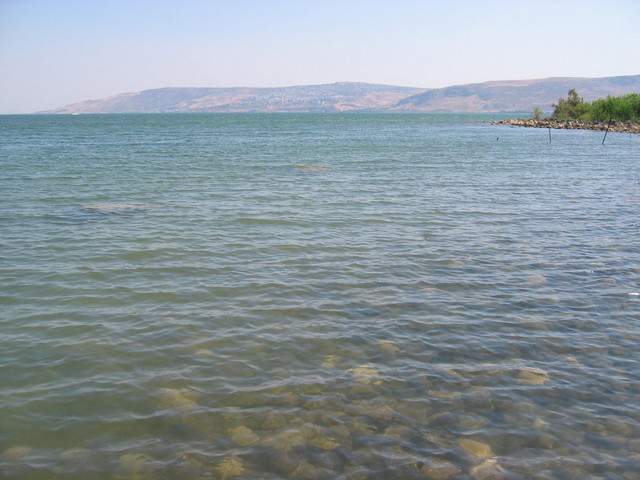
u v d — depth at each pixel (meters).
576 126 84.69
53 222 14.56
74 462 4.92
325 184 21.84
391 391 6.12
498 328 7.88
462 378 6.43
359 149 41.53
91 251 11.77
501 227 14.44
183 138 56.78
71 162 29.97
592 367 6.73
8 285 9.57
